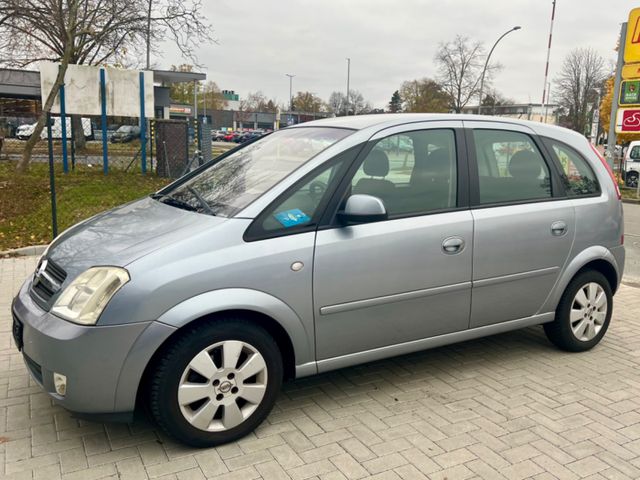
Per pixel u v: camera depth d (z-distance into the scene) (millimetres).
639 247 9680
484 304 3873
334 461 2934
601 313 4547
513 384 3912
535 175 4148
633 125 14344
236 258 2961
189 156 16000
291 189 3209
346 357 3414
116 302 2740
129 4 16875
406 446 3090
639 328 5199
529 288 4078
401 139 3621
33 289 3217
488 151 3955
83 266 2945
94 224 3564
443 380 3957
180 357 2855
